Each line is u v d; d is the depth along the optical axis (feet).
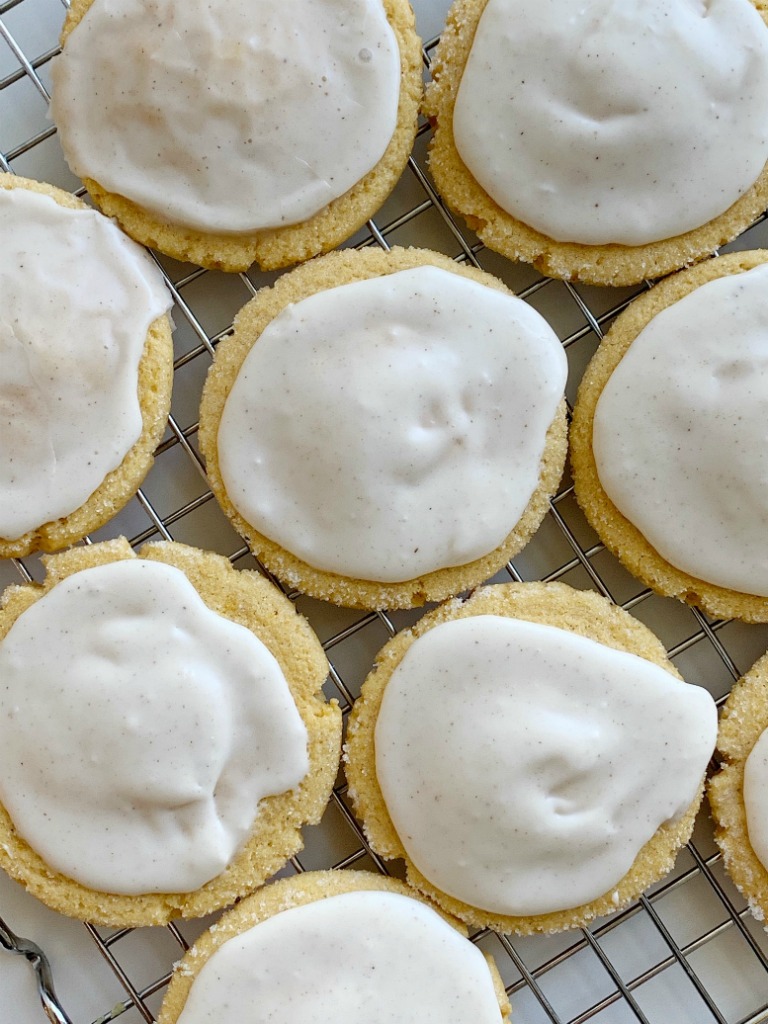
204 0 0.98
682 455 1.02
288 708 0.99
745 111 1.01
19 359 0.98
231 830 0.99
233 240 1.02
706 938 1.05
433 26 1.07
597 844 0.99
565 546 1.08
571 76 1.00
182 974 0.98
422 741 0.99
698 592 1.04
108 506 1.01
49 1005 1.02
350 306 1.00
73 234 1.00
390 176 1.03
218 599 1.00
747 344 1.01
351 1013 0.96
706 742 1.00
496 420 1.01
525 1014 1.05
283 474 1.01
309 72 0.99
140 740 0.97
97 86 1.00
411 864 1.01
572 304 1.08
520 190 1.01
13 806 0.98
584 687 1.00
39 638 0.98
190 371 1.06
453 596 1.03
